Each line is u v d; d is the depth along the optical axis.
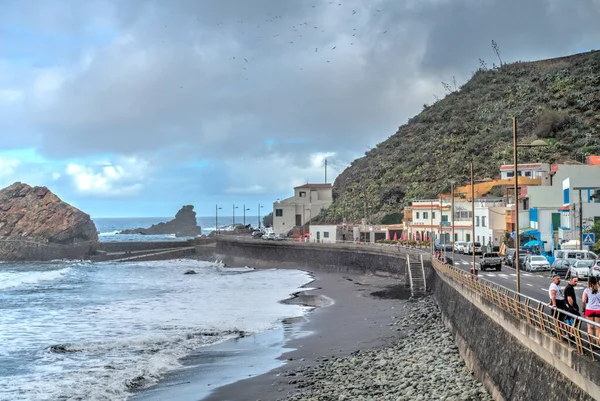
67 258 162.62
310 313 61.34
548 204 101.00
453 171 148.00
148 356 42.59
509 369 24.25
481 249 96.56
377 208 146.75
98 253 163.62
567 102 164.88
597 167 101.81
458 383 29.47
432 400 27.34
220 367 39.56
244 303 70.00
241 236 153.75
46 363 40.84
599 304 21.77
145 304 70.62
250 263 130.62
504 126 165.75
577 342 18.03
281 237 143.38
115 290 87.50
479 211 112.88
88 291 86.69
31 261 162.38
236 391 33.91
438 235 119.62
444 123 191.50
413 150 179.62
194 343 47.03
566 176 101.69
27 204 177.25
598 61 193.25
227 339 48.44
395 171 167.38
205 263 144.38
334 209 158.50
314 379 35.16
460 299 40.34
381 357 38.75
